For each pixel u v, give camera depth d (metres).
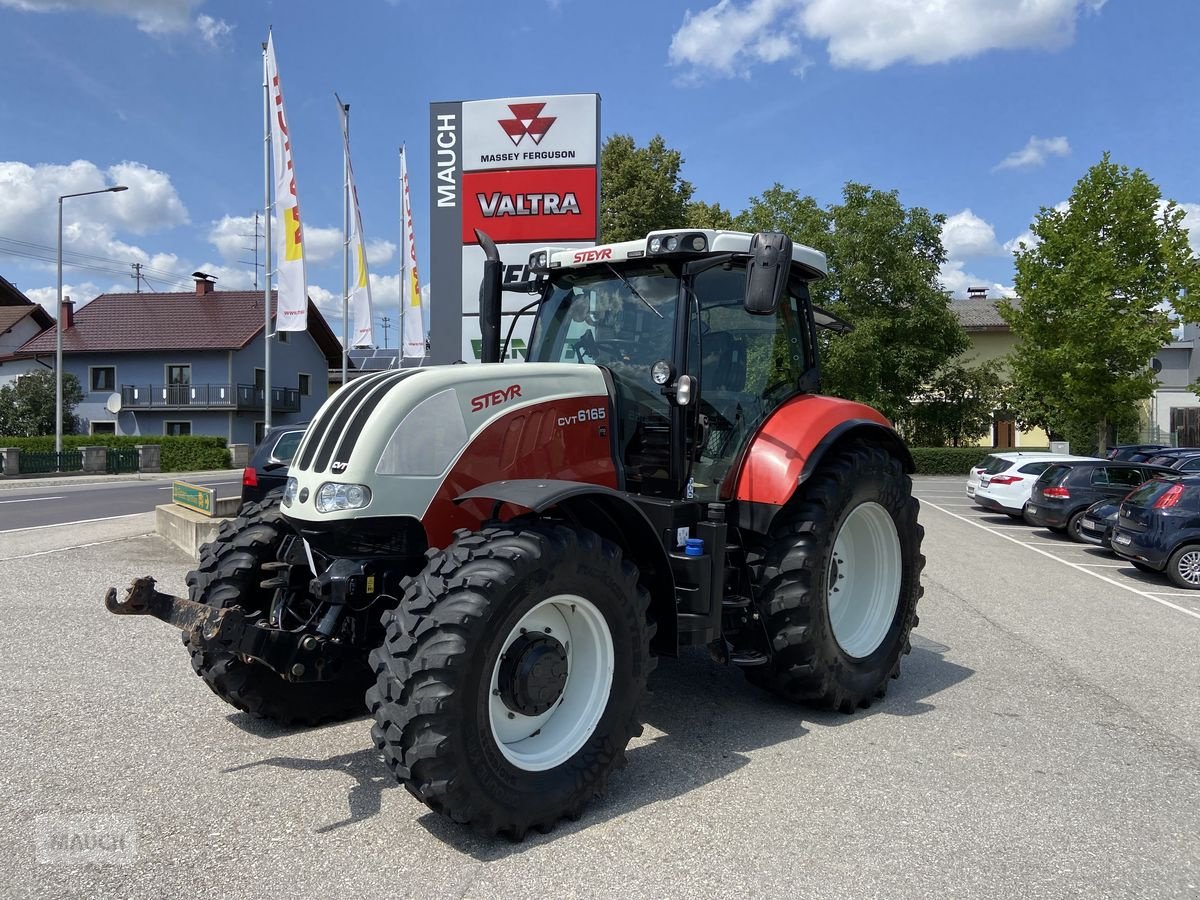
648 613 4.05
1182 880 3.07
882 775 3.98
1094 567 11.40
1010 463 16.94
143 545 11.22
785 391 5.29
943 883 3.02
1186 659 6.41
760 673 4.86
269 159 22.94
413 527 3.66
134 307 46.81
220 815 3.46
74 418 40.56
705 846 3.25
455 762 3.05
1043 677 5.82
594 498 3.69
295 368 48.41
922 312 30.42
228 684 4.23
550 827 3.36
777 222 32.12
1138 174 21.20
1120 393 21.64
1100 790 3.87
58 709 4.74
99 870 3.00
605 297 4.83
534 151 10.30
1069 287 21.52
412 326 24.19
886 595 5.34
